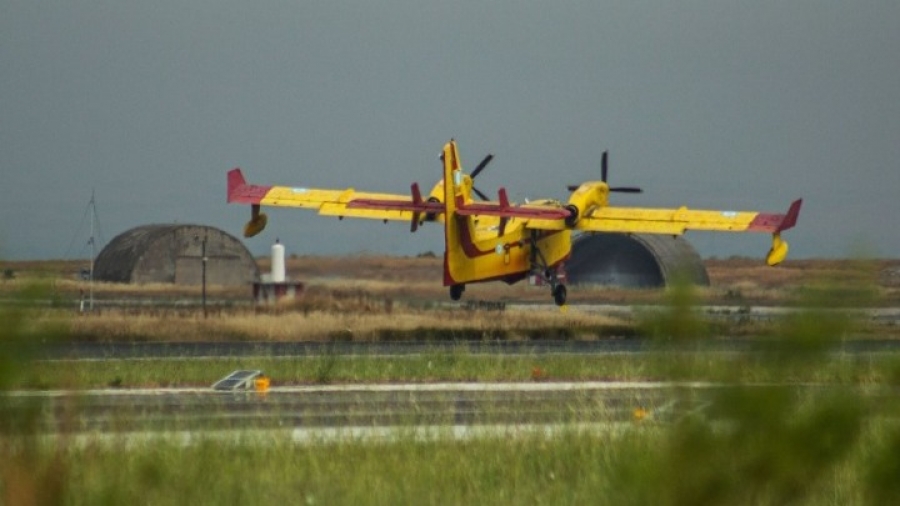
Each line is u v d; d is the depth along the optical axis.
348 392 108.12
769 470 39.94
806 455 39.97
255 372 112.06
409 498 56.25
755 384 39.66
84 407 53.06
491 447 68.56
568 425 73.94
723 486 39.97
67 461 44.62
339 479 59.56
